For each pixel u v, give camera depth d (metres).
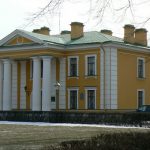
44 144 20.44
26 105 51.97
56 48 48.44
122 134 14.81
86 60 48.34
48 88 47.31
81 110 48.31
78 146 12.23
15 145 20.11
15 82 53.06
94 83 47.69
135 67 50.44
